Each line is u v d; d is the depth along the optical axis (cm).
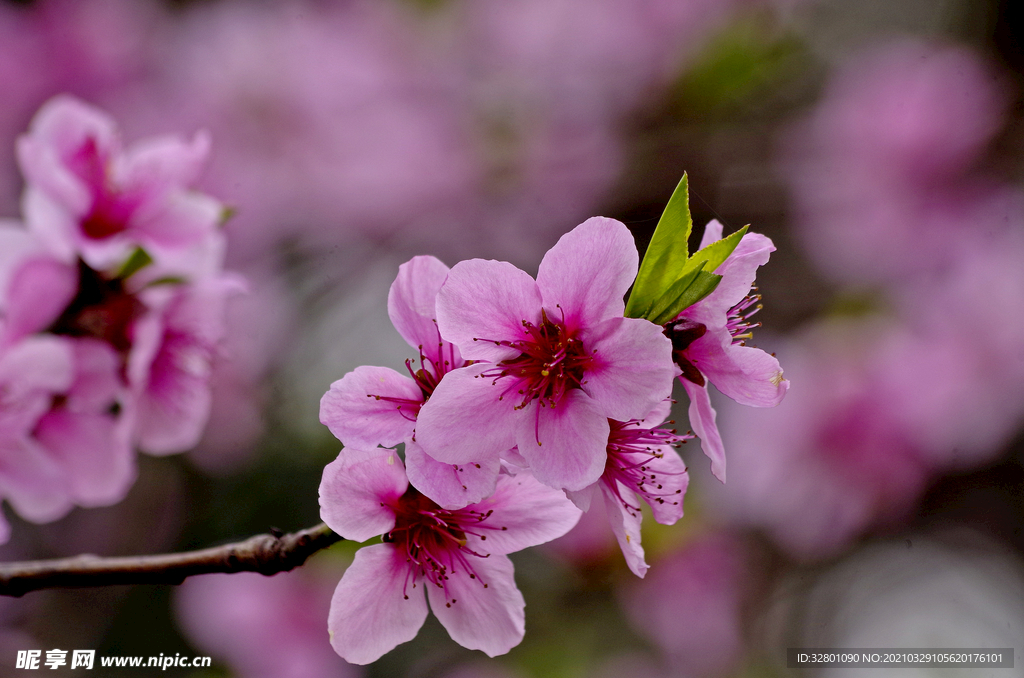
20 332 56
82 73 100
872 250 100
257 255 99
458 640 50
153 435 58
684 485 51
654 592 94
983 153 99
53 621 96
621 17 101
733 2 99
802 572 98
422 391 50
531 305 50
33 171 56
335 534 51
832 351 92
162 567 52
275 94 99
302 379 97
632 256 49
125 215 57
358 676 94
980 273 92
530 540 50
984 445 88
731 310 52
